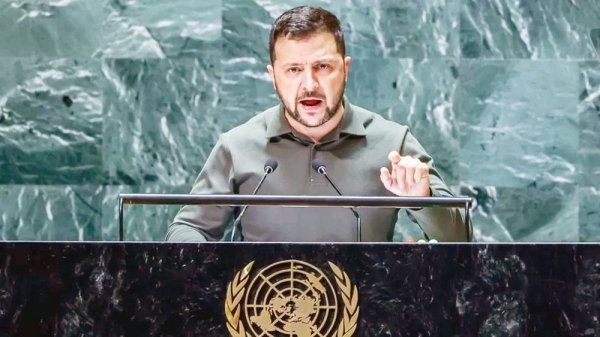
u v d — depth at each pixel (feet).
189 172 72.90
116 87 72.95
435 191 41.42
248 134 47.88
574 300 30.25
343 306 29.99
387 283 30.14
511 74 72.59
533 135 72.54
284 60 45.19
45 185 73.15
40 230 73.20
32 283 30.04
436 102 72.59
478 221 72.69
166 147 72.90
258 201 32.58
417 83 72.59
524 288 30.25
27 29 73.00
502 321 30.14
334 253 30.17
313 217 45.32
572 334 30.19
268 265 30.04
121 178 73.00
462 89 72.64
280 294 29.99
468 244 30.30
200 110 72.84
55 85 73.00
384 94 72.59
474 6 72.74
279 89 45.60
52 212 73.20
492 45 72.79
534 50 72.64
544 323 30.19
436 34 72.79
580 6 72.49
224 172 47.78
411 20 72.79
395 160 39.29
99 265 30.07
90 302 30.01
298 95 45.16
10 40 72.95
